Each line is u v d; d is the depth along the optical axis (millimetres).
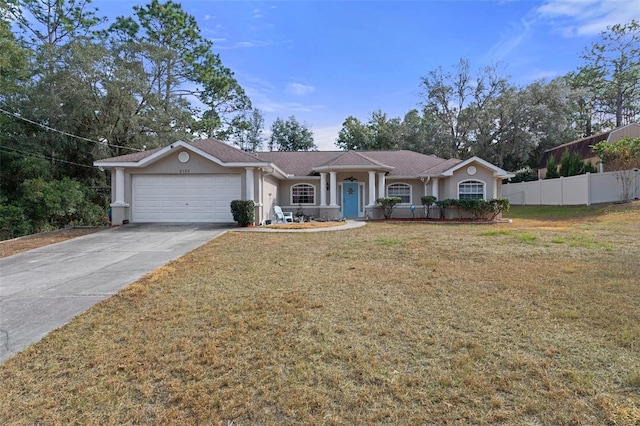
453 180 19000
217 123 30594
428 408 2742
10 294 5746
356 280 6301
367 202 20531
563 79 31891
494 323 4297
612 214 16906
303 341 3898
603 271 6484
